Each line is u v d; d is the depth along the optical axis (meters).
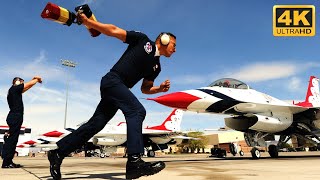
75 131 3.93
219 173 5.07
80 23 3.39
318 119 15.41
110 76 3.64
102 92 3.71
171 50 4.09
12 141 7.70
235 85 14.38
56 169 3.88
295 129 15.42
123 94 3.58
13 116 7.71
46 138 36.44
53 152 3.92
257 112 14.03
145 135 35.09
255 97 14.14
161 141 37.22
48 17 3.13
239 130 14.24
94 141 31.73
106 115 3.95
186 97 12.60
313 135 15.74
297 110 14.66
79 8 3.35
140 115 3.59
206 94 12.88
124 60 3.72
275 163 8.94
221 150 24.61
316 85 22.44
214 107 13.07
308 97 21.50
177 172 5.38
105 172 5.48
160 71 4.30
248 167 6.96
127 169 3.46
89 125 3.92
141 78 4.06
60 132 32.38
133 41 3.78
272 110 14.37
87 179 4.04
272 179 3.95
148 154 36.81
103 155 35.81
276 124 13.92
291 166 7.24
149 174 3.45
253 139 14.12
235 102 13.21
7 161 7.64
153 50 3.90
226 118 14.52
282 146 15.96
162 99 12.39
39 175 4.81
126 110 3.56
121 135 32.16
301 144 18.11
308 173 4.98
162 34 4.03
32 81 7.82
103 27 3.49
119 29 3.62
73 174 5.03
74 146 3.93
